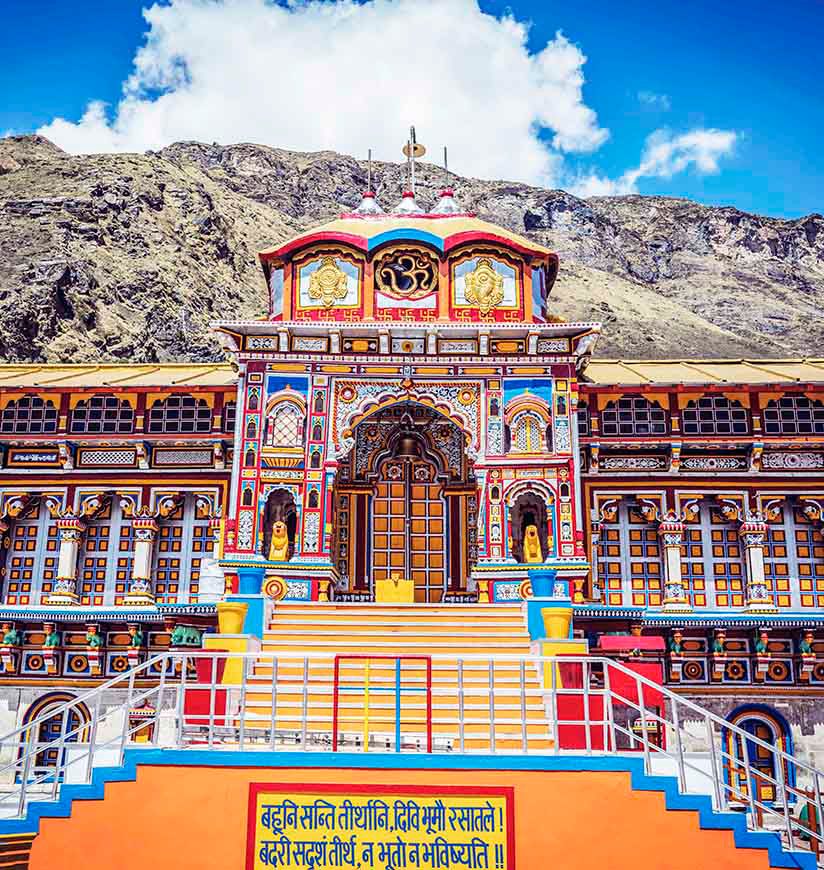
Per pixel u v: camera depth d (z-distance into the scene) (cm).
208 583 2028
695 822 1092
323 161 12100
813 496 2073
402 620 1780
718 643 2008
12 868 1094
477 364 1956
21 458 2145
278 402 1936
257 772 1121
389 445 2206
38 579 2114
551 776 1111
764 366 2431
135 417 2131
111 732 2002
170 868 1098
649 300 10381
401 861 1095
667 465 2098
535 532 1884
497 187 12331
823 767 1952
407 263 1998
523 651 1672
